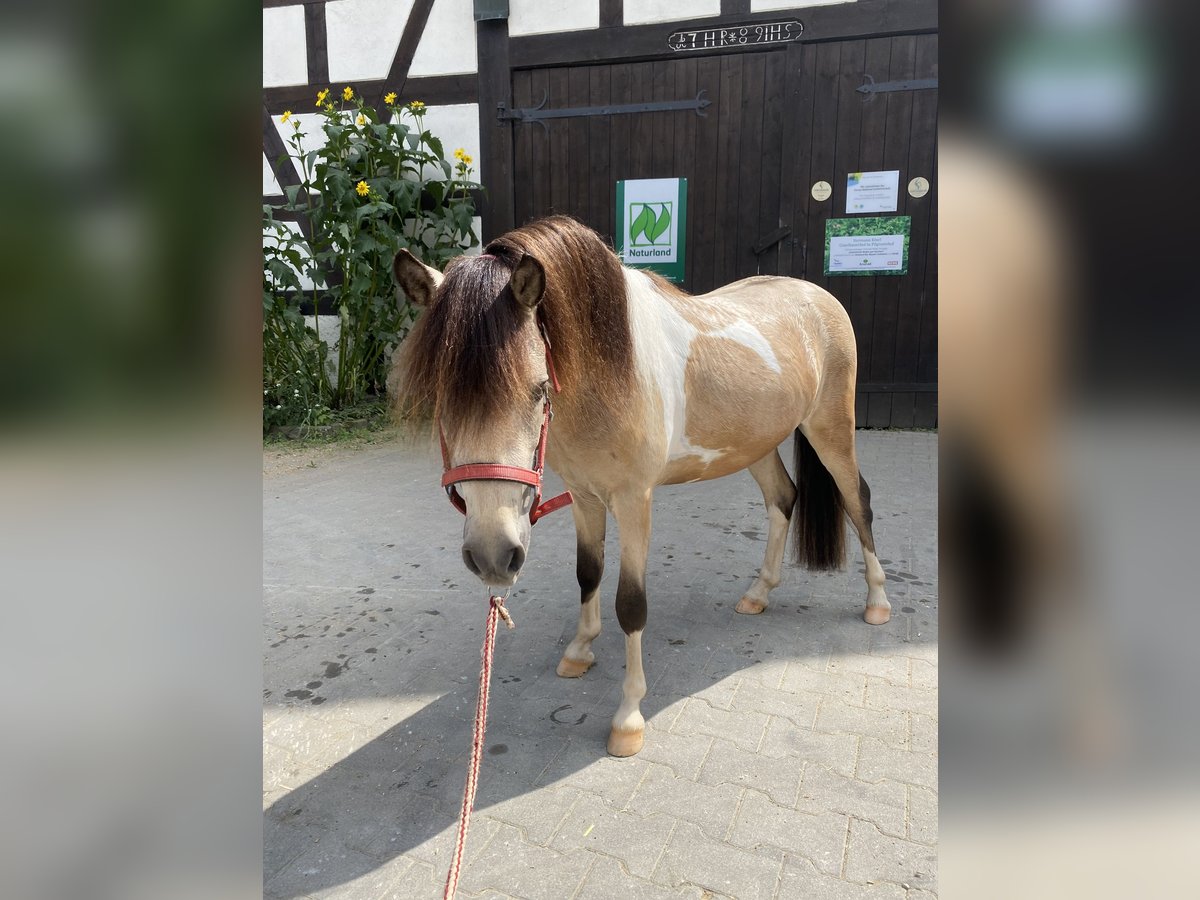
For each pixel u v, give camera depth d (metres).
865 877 1.51
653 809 1.73
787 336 2.43
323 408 6.00
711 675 2.33
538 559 3.42
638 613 1.96
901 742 1.96
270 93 6.31
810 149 5.56
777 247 5.79
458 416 1.36
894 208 5.54
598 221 6.04
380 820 1.72
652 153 5.82
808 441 2.75
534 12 5.69
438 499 4.38
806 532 2.78
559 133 5.93
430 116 6.08
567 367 1.59
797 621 2.71
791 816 1.69
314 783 1.87
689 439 2.13
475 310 1.40
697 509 4.10
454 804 1.77
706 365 2.13
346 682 2.36
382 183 5.75
